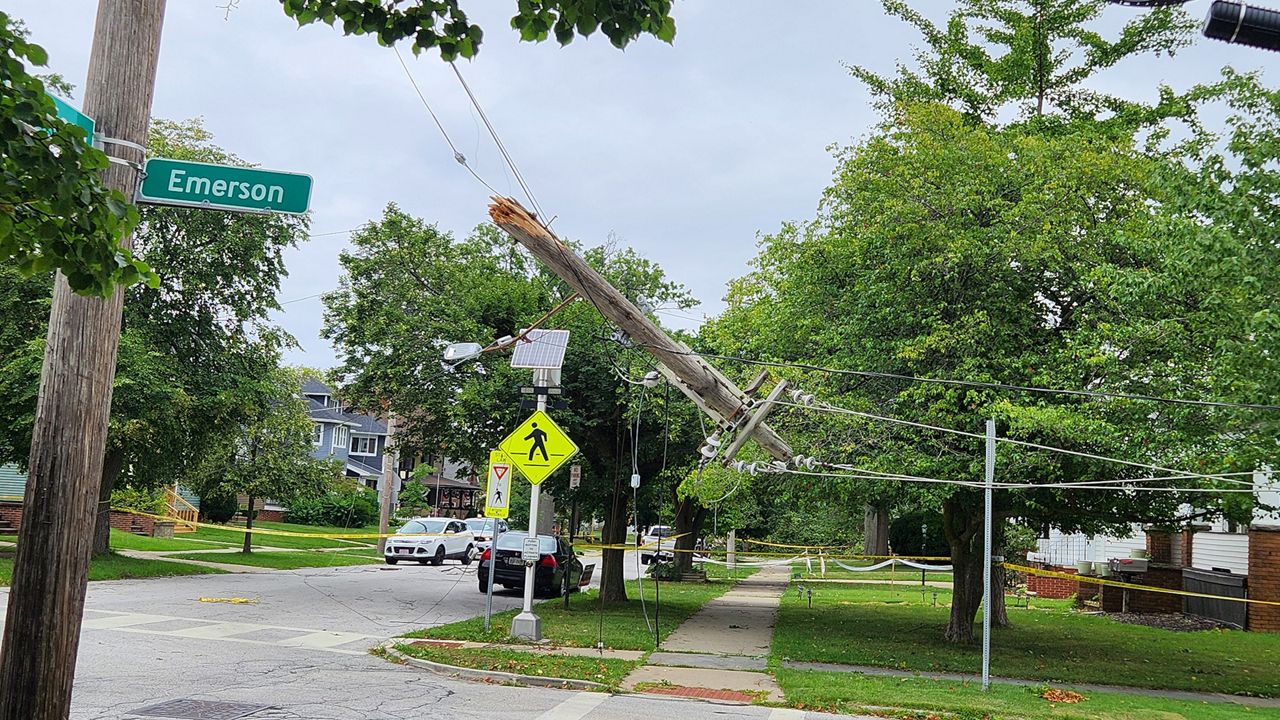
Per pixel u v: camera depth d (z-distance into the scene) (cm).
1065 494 1530
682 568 3756
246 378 2656
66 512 501
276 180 562
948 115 1666
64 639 499
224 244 2500
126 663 1164
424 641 1474
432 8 535
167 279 2480
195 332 2584
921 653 1576
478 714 981
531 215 916
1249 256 1098
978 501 1583
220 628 1537
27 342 2158
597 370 2009
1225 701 1255
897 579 3856
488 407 1939
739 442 1043
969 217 1523
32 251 466
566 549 2548
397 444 2269
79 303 510
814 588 3247
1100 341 1376
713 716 1040
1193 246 1132
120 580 2277
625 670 1301
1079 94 2400
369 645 1456
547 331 1605
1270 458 1109
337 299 2100
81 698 953
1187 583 2398
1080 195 1555
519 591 2523
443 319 2012
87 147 429
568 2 506
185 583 2308
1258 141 1134
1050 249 1448
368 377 2023
